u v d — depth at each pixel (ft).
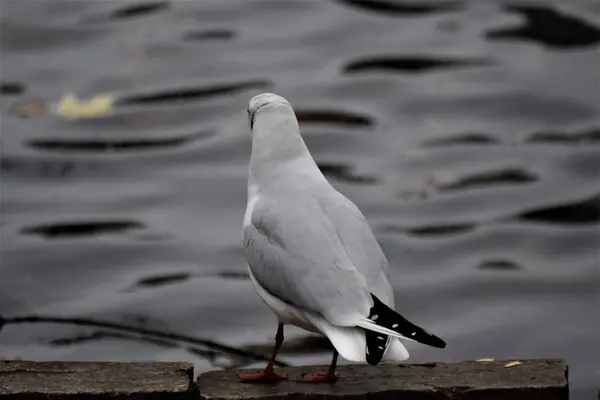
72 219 48.42
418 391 23.61
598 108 59.00
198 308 41.06
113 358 37.70
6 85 61.98
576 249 46.14
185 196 50.39
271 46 66.13
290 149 24.58
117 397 23.47
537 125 57.57
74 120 57.93
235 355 37.73
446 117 58.29
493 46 66.08
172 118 58.03
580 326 40.04
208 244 46.14
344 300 22.31
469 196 50.29
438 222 48.21
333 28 68.33
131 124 57.52
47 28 68.28
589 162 53.52
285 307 23.56
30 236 46.85
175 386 23.81
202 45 66.39
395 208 49.26
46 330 39.65
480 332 39.83
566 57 64.64
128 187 51.34
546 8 70.79
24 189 51.11
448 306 41.70
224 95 60.34
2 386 23.72
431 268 44.60
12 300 41.96
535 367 25.03
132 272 44.06
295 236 23.20
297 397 23.52
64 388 23.63
